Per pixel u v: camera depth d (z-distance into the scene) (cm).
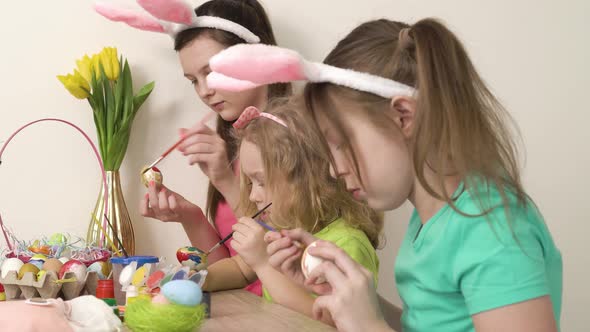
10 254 143
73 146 186
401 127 96
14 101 182
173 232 192
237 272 158
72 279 122
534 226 92
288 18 195
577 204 218
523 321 85
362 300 94
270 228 143
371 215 153
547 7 216
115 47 185
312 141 146
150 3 159
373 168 96
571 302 218
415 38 96
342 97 97
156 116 189
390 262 201
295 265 121
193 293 97
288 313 122
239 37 171
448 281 98
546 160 216
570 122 218
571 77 218
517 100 213
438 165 92
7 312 92
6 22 181
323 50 198
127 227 176
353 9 200
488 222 90
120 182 186
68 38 185
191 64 172
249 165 150
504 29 212
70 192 186
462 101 92
